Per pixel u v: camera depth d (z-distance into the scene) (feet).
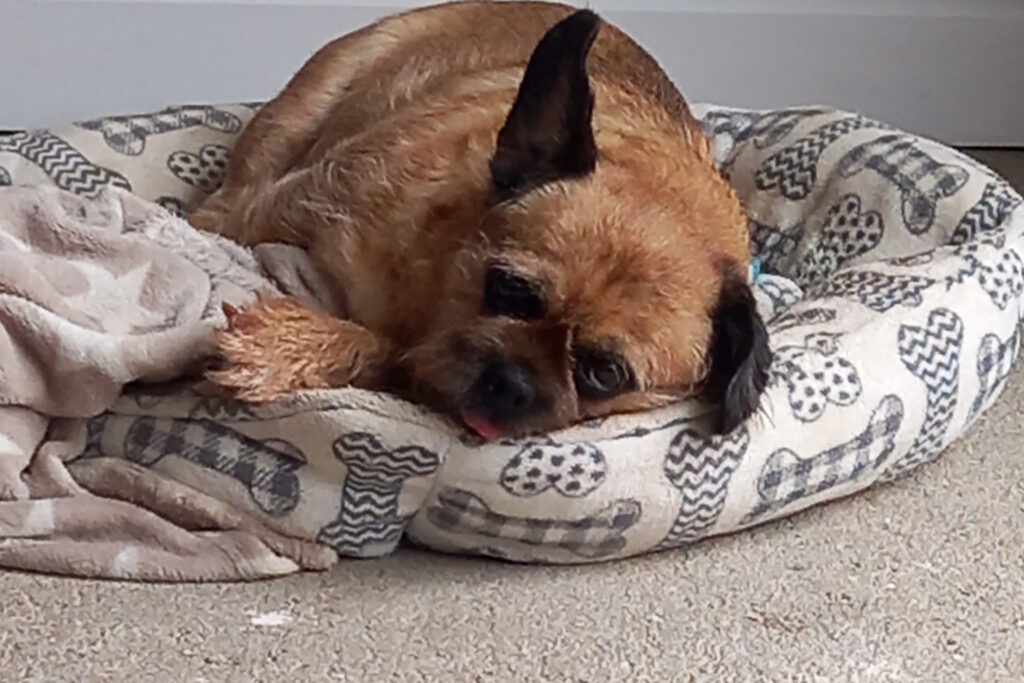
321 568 5.65
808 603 5.78
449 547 5.86
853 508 6.54
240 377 5.42
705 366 5.76
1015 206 7.54
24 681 4.85
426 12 7.98
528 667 5.24
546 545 5.78
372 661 5.17
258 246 6.48
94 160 7.85
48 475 5.49
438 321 5.77
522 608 5.59
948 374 6.54
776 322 6.56
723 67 10.61
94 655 5.01
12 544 5.34
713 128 8.87
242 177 7.64
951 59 10.79
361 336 5.88
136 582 5.41
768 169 8.52
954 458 7.05
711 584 5.87
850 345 6.34
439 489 5.61
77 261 5.72
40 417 5.57
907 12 10.62
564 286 5.46
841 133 8.39
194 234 6.28
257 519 5.59
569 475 5.58
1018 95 10.95
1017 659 5.53
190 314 5.67
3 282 5.37
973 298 6.79
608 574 5.89
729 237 5.90
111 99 9.99
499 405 5.46
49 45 9.72
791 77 10.72
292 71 10.11
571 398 5.56
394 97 7.26
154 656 5.04
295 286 6.21
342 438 5.42
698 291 5.63
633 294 5.49
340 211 6.27
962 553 6.22
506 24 7.74
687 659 5.38
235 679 4.99
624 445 5.68
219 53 9.98
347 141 6.83
